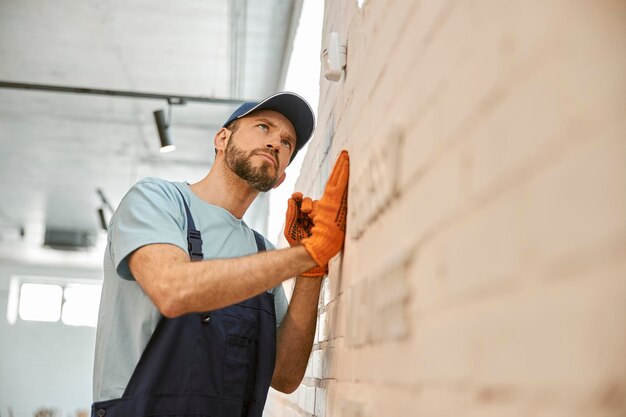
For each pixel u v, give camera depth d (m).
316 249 1.50
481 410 0.67
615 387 0.48
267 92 5.69
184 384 1.59
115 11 4.59
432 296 0.84
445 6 0.87
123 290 1.66
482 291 0.68
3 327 11.59
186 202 1.76
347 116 1.71
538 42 0.60
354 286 1.39
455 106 0.81
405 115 1.05
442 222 0.82
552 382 0.54
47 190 8.03
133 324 1.63
